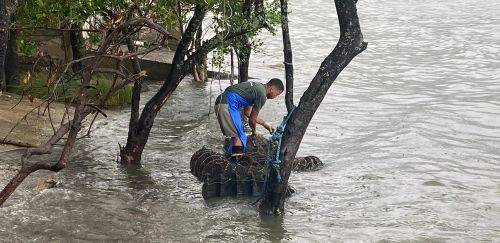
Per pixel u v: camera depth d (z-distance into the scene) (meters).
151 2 10.87
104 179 13.24
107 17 12.44
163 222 11.36
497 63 27.77
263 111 19.39
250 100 13.96
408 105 20.80
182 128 17.34
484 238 11.04
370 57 28.84
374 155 15.48
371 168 14.53
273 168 11.52
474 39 32.88
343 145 16.33
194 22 13.08
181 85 22.33
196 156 13.65
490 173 14.41
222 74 23.53
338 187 13.32
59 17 11.48
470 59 28.47
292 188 12.98
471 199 12.78
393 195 12.93
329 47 31.06
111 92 8.91
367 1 46.03
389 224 11.55
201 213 11.81
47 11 11.45
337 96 21.81
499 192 13.23
